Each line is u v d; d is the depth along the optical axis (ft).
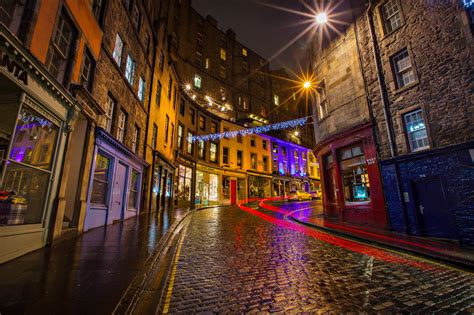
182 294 12.34
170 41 69.82
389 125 36.58
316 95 54.44
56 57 21.72
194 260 18.35
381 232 33.12
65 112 20.76
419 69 33.76
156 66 53.98
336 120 46.24
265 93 145.69
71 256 16.49
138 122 43.70
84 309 9.28
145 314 9.93
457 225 27.48
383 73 38.68
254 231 32.22
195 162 81.30
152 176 51.39
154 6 56.90
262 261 18.48
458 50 30.07
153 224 32.83
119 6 34.96
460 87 29.40
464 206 27.45
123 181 37.37
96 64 28.09
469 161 27.61
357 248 24.25
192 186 79.30
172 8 84.53
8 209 15.47
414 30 35.01
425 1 34.06
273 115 146.72
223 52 126.93
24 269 13.57
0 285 11.27
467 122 28.43
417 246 24.49
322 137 50.93
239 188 100.22
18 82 14.75
